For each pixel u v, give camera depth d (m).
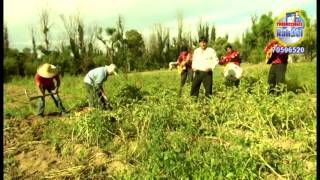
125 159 3.52
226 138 3.88
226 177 2.82
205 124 4.26
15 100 7.56
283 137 3.88
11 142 4.30
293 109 4.12
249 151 3.05
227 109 4.64
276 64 5.81
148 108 4.39
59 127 4.60
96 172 3.38
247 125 4.13
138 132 4.07
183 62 7.29
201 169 2.94
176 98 4.84
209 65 5.68
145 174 3.10
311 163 3.24
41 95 5.44
